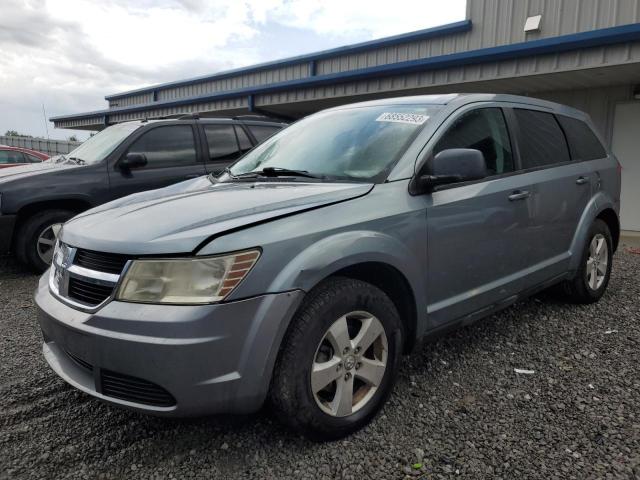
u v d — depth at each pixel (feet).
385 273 9.09
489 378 10.52
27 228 18.94
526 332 13.01
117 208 9.41
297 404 7.65
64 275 8.28
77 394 10.04
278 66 50.39
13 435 8.61
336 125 11.62
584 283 14.53
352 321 8.67
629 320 13.82
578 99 31.78
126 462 7.91
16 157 44.11
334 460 7.90
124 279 7.29
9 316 14.76
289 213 7.94
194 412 7.14
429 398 9.73
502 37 33.50
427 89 33.37
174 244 7.17
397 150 9.88
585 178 14.16
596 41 24.52
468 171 9.05
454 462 7.80
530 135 12.75
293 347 7.56
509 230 11.30
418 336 9.53
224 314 7.02
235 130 23.22
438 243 9.68
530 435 8.47
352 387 8.44
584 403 9.46
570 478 7.40
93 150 21.30
